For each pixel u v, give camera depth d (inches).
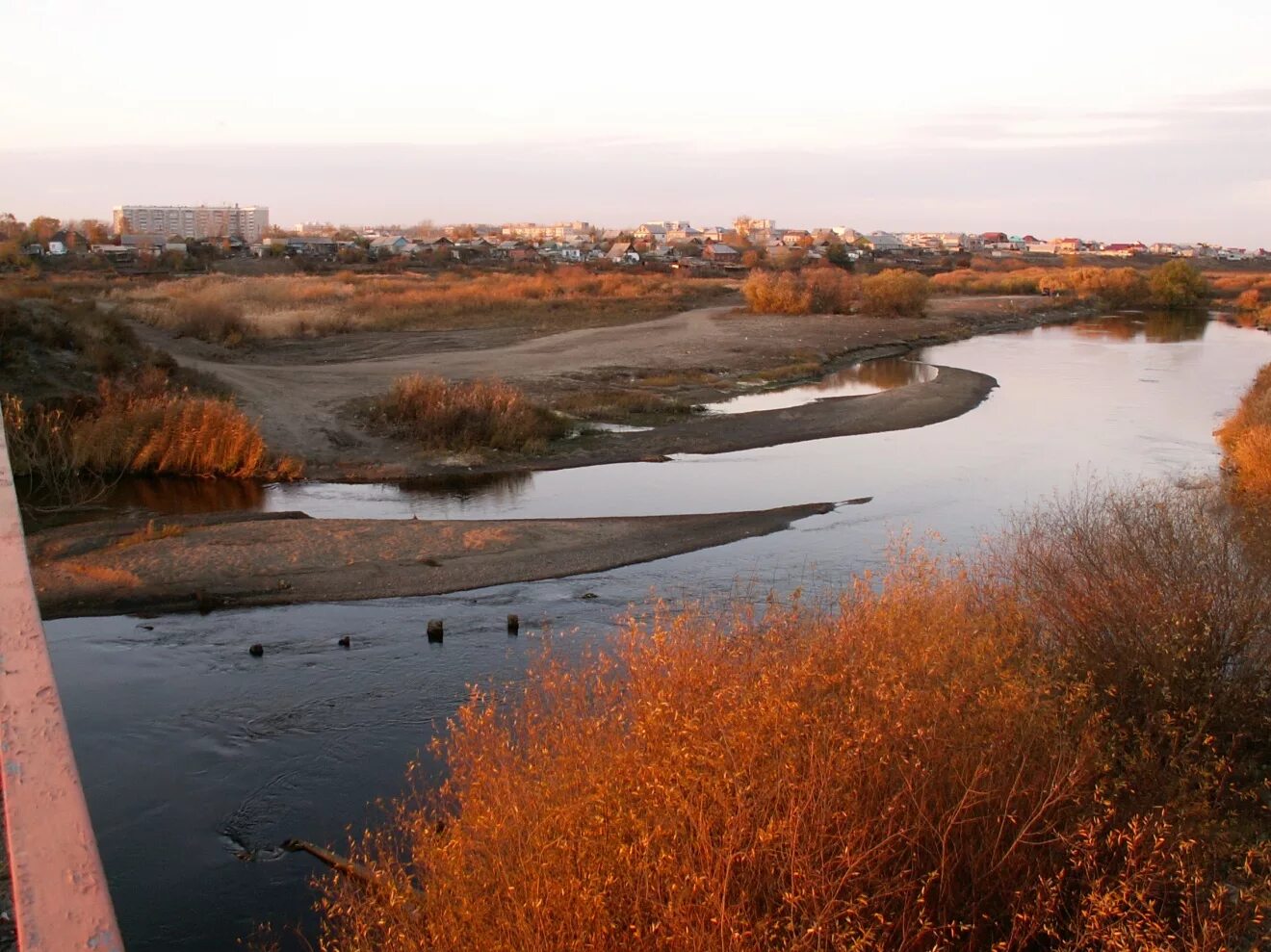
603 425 1021.2
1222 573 309.9
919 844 178.9
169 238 4928.6
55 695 90.7
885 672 220.1
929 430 1041.5
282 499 726.5
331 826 292.7
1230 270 5871.1
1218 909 182.9
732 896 158.6
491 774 203.0
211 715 369.4
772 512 693.9
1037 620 321.1
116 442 769.6
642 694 226.7
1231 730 274.5
